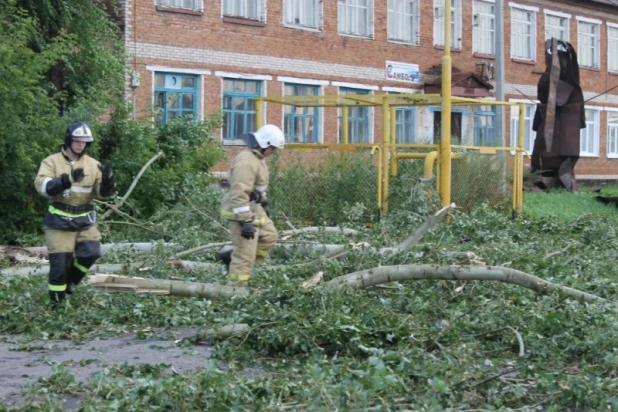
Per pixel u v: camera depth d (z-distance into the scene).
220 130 30.06
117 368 7.46
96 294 10.35
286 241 13.58
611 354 7.78
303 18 33.06
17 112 16.48
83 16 21.06
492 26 41.44
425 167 18.52
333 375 6.88
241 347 8.37
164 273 12.09
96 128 18.16
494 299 10.23
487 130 40.50
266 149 10.98
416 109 37.16
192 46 29.00
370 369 6.65
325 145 19.45
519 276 9.99
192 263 12.57
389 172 19.23
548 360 8.03
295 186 19.34
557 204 26.20
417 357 7.52
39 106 17.31
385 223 15.34
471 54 40.12
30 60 16.97
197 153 20.80
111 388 6.59
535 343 8.22
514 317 8.98
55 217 10.05
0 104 16.28
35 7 20.19
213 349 8.35
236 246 10.88
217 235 14.86
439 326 8.83
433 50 38.09
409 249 12.32
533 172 31.19
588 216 17.36
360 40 34.97
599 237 16.73
